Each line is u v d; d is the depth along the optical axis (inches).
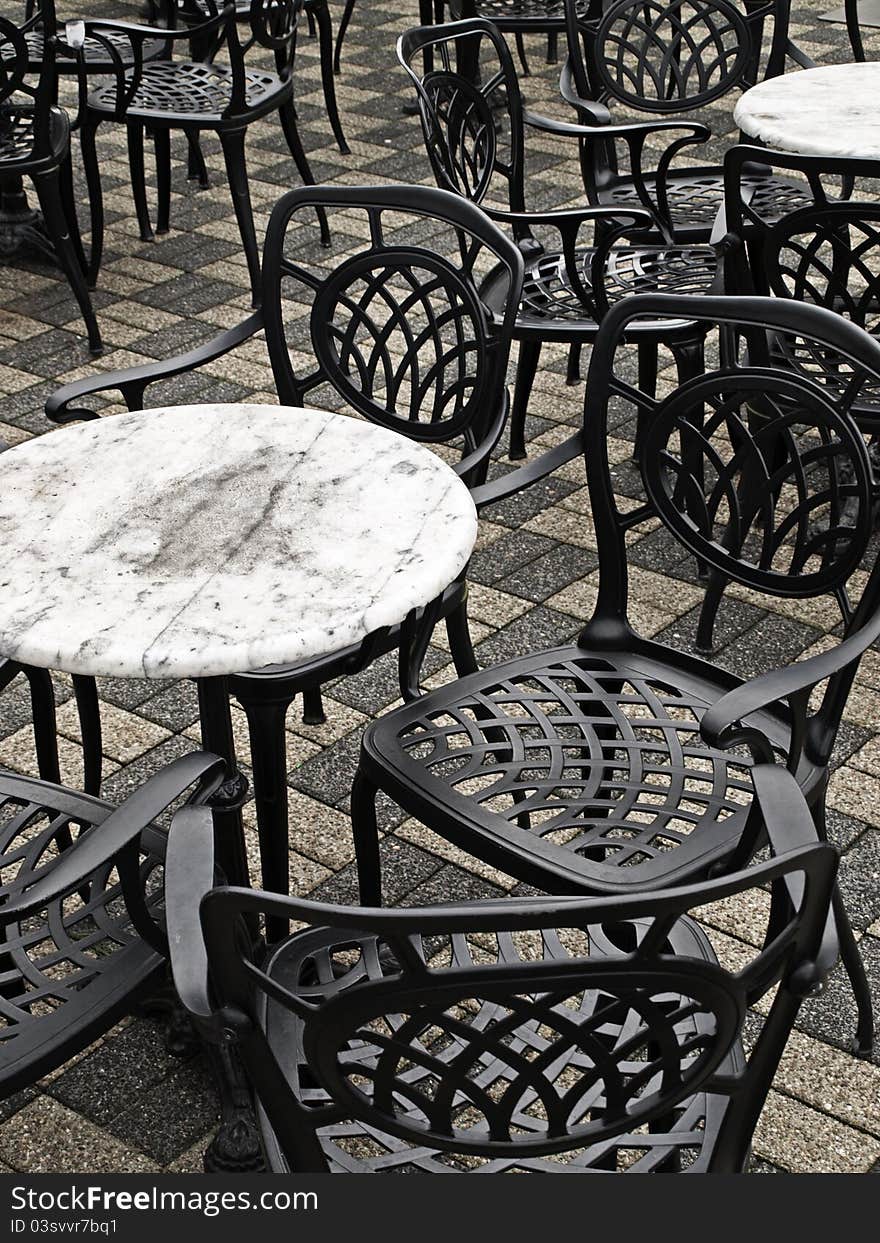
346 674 87.6
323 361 107.3
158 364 105.2
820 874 50.0
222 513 76.5
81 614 67.9
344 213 210.7
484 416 100.8
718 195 153.4
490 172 141.8
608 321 86.7
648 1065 52.5
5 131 173.9
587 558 136.1
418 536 73.8
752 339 113.0
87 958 70.0
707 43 158.2
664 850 74.0
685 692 85.8
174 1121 83.8
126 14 292.5
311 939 70.9
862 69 146.2
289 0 179.6
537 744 81.0
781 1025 54.6
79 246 188.2
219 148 236.2
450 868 101.3
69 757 113.7
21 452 83.8
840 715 79.6
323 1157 54.8
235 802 82.9
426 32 136.7
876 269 181.9
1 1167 81.4
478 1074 66.6
